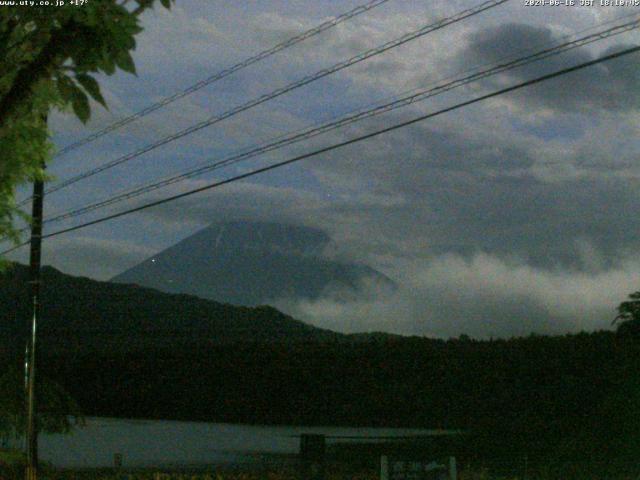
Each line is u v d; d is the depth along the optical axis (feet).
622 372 106.32
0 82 21.09
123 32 18.70
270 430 165.89
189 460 112.47
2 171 29.17
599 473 81.56
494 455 102.58
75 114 19.02
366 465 95.04
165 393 204.33
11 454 89.20
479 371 173.58
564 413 127.54
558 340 169.89
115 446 137.39
